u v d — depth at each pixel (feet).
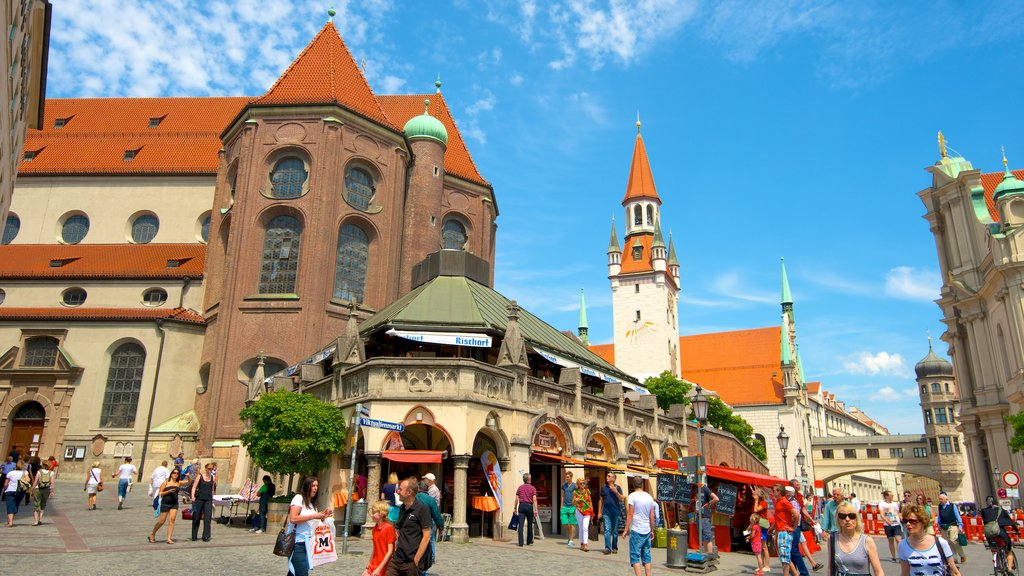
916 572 31.71
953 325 200.54
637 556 47.70
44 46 105.40
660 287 324.19
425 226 177.17
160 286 175.01
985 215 187.01
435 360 79.20
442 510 85.35
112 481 152.05
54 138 216.95
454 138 211.20
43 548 55.31
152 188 199.11
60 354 160.76
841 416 464.24
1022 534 112.27
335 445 81.35
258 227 153.17
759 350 358.02
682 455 127.75
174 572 46.39
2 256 189.26
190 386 162.50
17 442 159.43
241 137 163.02
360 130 162.91
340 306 150.82
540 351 101.86
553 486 95.96
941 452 332.60
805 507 80.69
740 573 61.82
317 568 51.49
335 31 181.68
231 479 135.95
